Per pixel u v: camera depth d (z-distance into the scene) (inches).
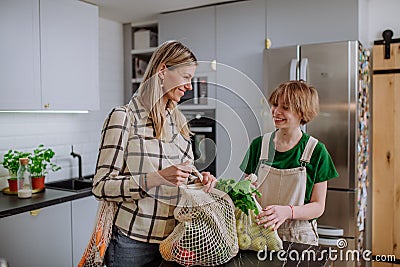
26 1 101.7
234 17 125.3
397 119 116.1
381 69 117.7
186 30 133.8
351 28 108.3
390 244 118.3
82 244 111.1
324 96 103.6
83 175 137.2
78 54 117.0
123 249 52.1
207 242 46.5
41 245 99.1
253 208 48.9
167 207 52.0
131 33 150.4
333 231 101.0
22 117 116.9
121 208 52.6
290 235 66.7
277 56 109.7
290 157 69.9
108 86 145.9
